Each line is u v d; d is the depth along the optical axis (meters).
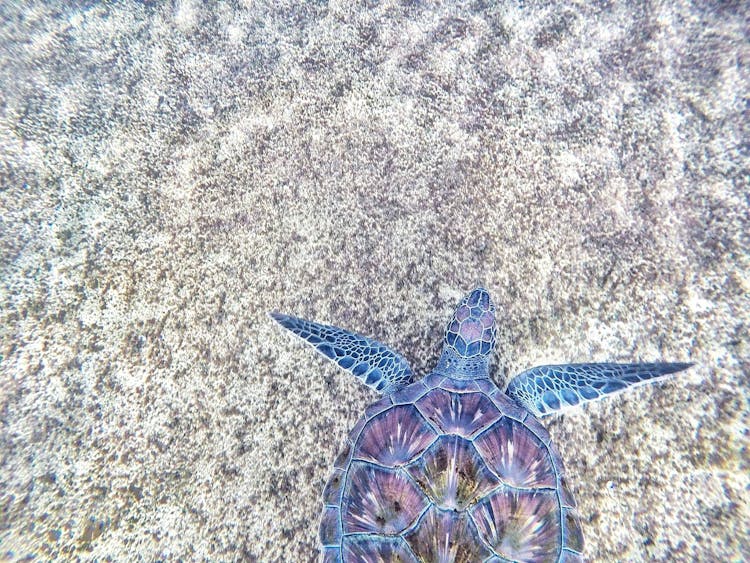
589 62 0.73
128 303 0.70
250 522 0.63
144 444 0.66
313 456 0.65
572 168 0.71
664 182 0.70
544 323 0.67
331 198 0.72
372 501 0.55
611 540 0.61
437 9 0.75
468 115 0.72
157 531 0.64
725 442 0.63
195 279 0.70
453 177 0.71
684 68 0.72
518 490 0.54
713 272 0.67
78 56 0.77
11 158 0.74
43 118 0.75
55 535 0.64
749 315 0.66
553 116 0.72
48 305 0.70
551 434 0.64
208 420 0.66
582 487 0.63
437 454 0.55
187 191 0.73
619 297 0.67
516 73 0.73
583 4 0.74
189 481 0.65
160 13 0.77
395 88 0.73
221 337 0.69
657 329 0.66
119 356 0.69
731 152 0.70
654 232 0.69
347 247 0.70
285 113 0.74
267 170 0.73
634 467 0.63
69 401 0.68
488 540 0.52
